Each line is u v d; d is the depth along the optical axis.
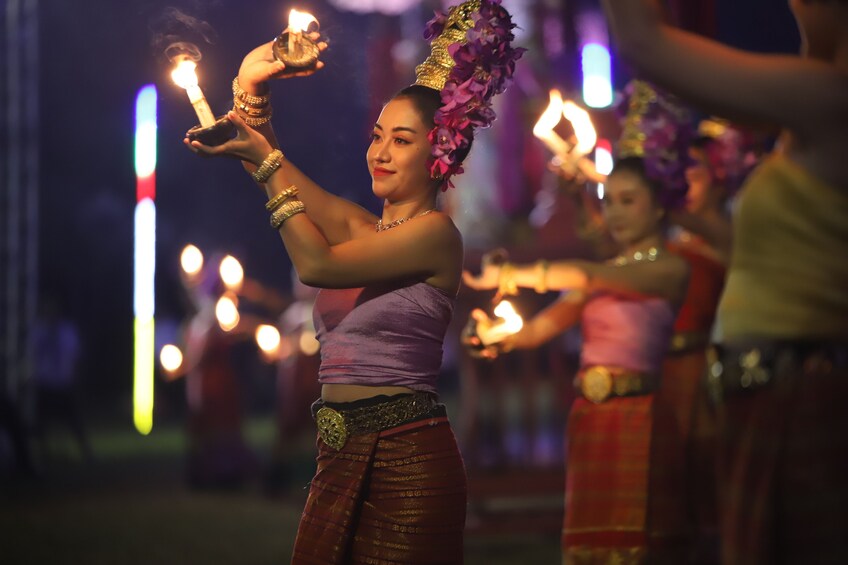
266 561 10.10
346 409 4.77
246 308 23.03
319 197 5.05
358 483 4.68
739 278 3.55
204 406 16.17
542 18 11.98
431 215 4.84
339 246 4.64
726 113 3.49
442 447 4.79
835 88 3.33
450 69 5.04
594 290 6.37
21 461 17.48
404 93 5.00
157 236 28.23
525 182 11.74
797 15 3.61
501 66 4.90
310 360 15.38
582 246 10.77
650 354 6.25
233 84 4.86
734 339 3.53
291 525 12.45
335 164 11.85
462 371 11.34
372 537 4.69
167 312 30.52
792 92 3.35
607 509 6.06
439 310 4.86
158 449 22.75
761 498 3.40
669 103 6.56
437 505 4.70
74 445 23.39
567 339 12.34
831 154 3.37
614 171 6.55
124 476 17.88
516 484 11.03
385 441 4.73
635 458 6.08
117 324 32.66
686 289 6.45
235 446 16.14
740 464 3.48
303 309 15.55
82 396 31.89
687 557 6.22
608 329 6.28
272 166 4.57
